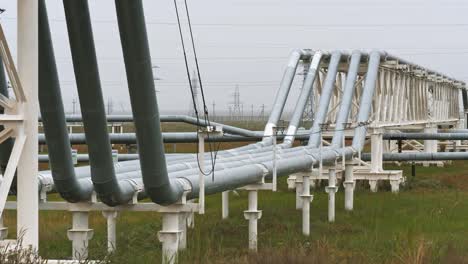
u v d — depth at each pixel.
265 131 26.52
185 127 87.38
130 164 17.67
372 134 31.95
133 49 11.34
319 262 14.20
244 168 16.84
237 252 16.50
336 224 22.20
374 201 28.06
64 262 11.89
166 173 13.02
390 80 33.72
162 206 14.14
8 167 10.75
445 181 35.91
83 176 15.08
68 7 11.29
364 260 15.17
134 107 11.98
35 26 10.95
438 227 21.14
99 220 21.44
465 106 62.72
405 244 17.11
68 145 12.91
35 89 10.98
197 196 15.02
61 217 22.17
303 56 30.33
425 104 41.00
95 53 11.83
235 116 124.50
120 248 15.95
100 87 12.15
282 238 19.16
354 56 30.39
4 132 10.88
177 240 14.17
